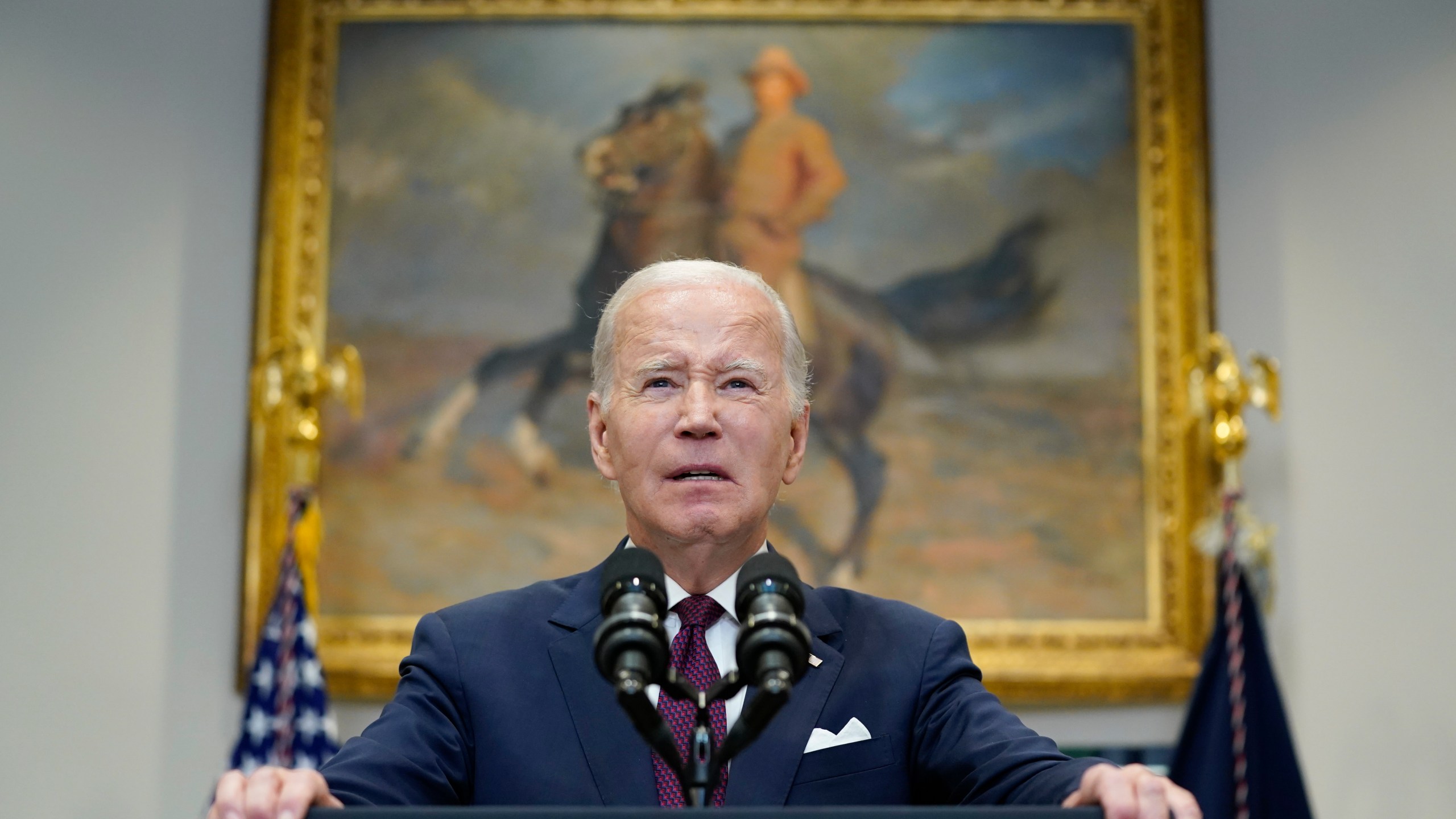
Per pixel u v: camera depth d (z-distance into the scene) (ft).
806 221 25.82
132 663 23.66
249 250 25.43
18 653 23.36
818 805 9.73
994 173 26.03
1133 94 26.16
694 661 10.21
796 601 8.20
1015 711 24.40
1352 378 24.76
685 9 26.35
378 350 25.36
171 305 24.95
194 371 24.82
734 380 10.43
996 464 25.16
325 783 8.27
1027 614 24.70
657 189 25.88
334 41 26.12
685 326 10.50
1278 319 25.23
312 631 23.00
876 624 10.96
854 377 25.36
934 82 26.30
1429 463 24.25
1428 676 23.66
